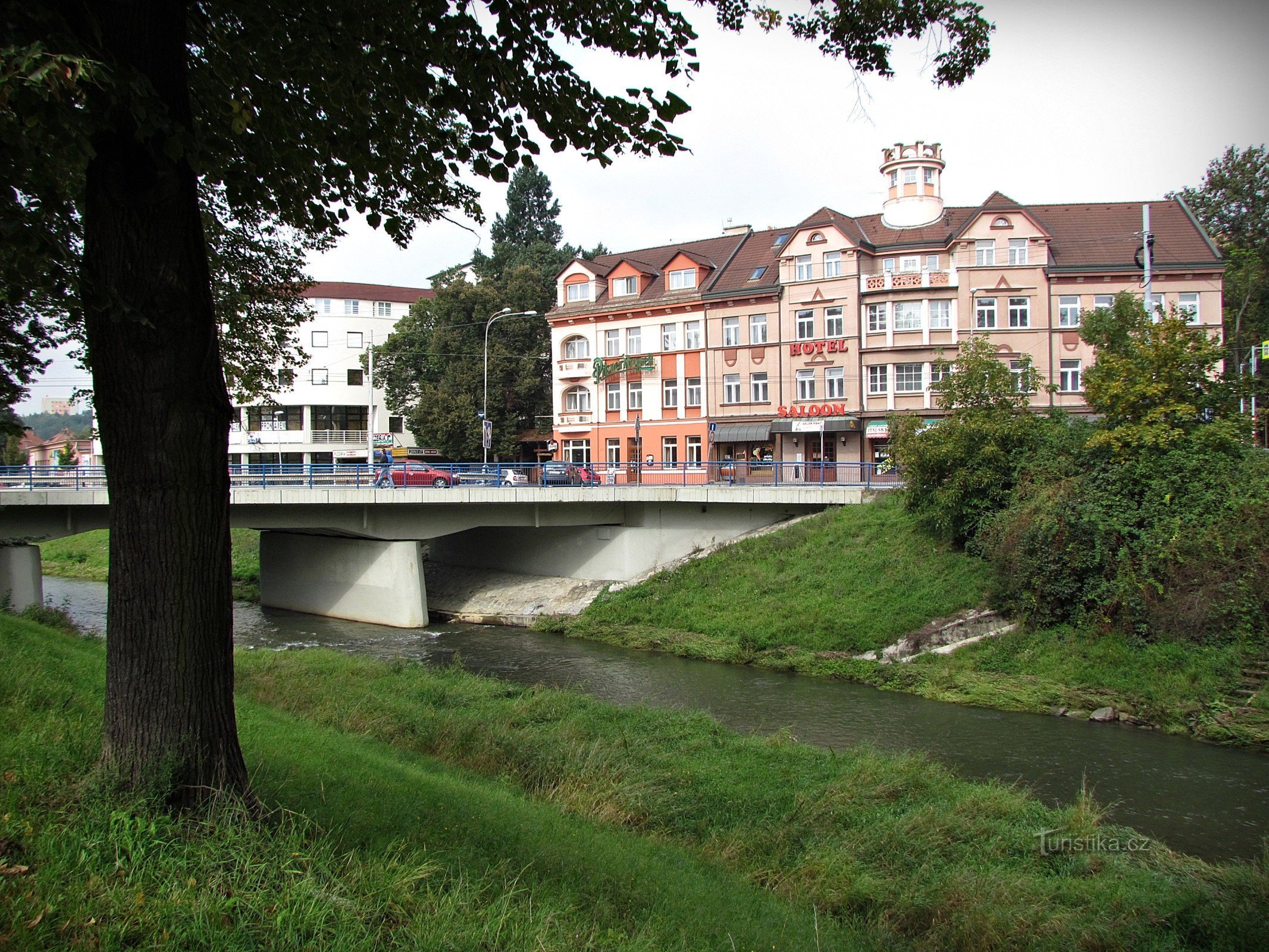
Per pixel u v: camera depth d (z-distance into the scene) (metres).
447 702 15.29
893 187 46.84
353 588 33.12
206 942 4.41
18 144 4.81
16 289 6.10
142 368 5.63
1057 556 21.17
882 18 8.57
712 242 54.81
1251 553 18.78
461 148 7.93
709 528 34.56
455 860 6.31
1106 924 7.84
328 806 6.89
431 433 53.78
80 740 7.21
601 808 9.87
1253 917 7.84
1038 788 13.48
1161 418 21.16
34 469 28.47
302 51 7.07
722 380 47.88
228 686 6.17
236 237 13.34
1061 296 42.47
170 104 5.65
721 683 21.47
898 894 8.24
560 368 52.84
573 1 7.24
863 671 21.91
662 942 5.97
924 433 26.33
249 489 28.75
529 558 37.97
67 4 5.16
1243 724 16.34
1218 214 48.09
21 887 4.57
